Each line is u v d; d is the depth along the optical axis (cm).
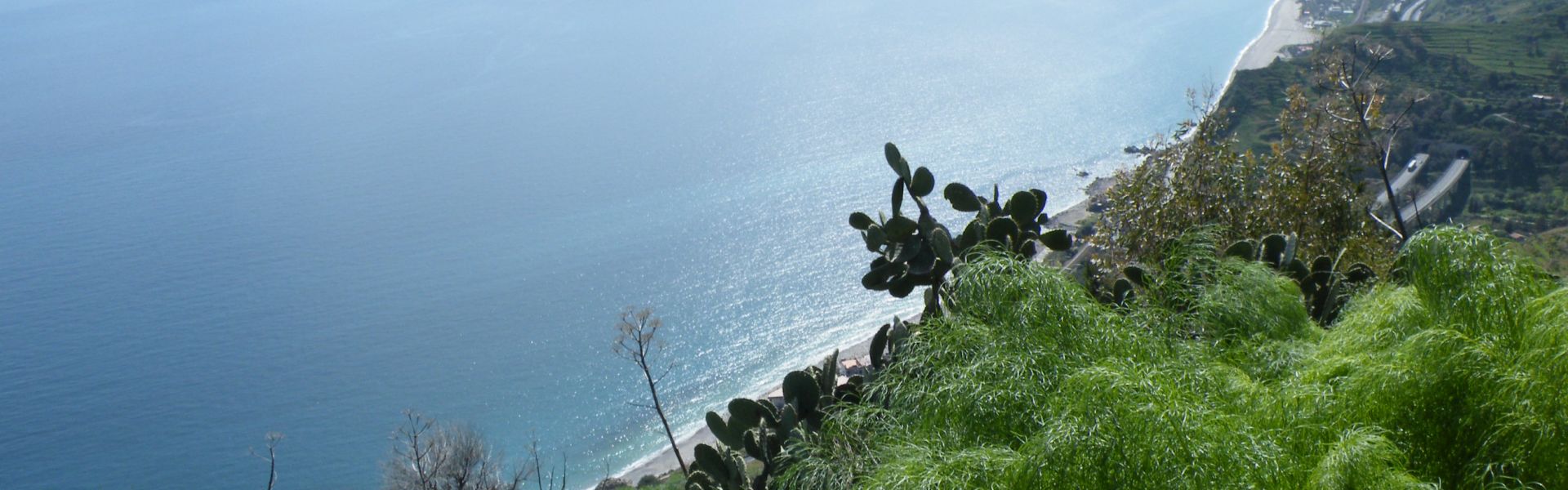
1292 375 462
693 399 3859
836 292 4603
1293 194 1133
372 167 7656
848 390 654
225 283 5594
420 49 11831
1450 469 407
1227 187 1131
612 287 5031
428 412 4009
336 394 4247
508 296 5072
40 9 16875
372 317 5006
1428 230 471
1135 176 1192
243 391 4350
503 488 1517
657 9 13238
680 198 6331
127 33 14288
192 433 4059
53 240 6438
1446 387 410
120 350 4872
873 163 6662
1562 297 418
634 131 8069
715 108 8625
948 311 587
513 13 13538
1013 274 476
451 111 9206
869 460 476
